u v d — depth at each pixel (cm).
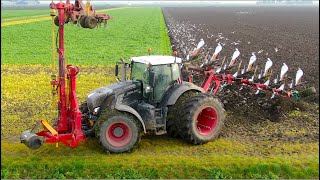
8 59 2431
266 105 1377
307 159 934
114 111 966
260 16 8512
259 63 2173
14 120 1235
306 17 8050
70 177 886
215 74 1314
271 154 980
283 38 3606
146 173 891
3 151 995
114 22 6253
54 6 926
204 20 6781
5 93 1562
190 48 2703
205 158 940
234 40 3422
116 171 894
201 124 1072
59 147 1023
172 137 1097
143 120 1026
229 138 1098
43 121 988
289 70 1975
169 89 1059
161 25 5531
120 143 971
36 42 3403
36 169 904
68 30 4506
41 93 1563
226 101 1405
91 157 955
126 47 3047
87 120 1048
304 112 1330
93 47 3059
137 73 1077
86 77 1864
